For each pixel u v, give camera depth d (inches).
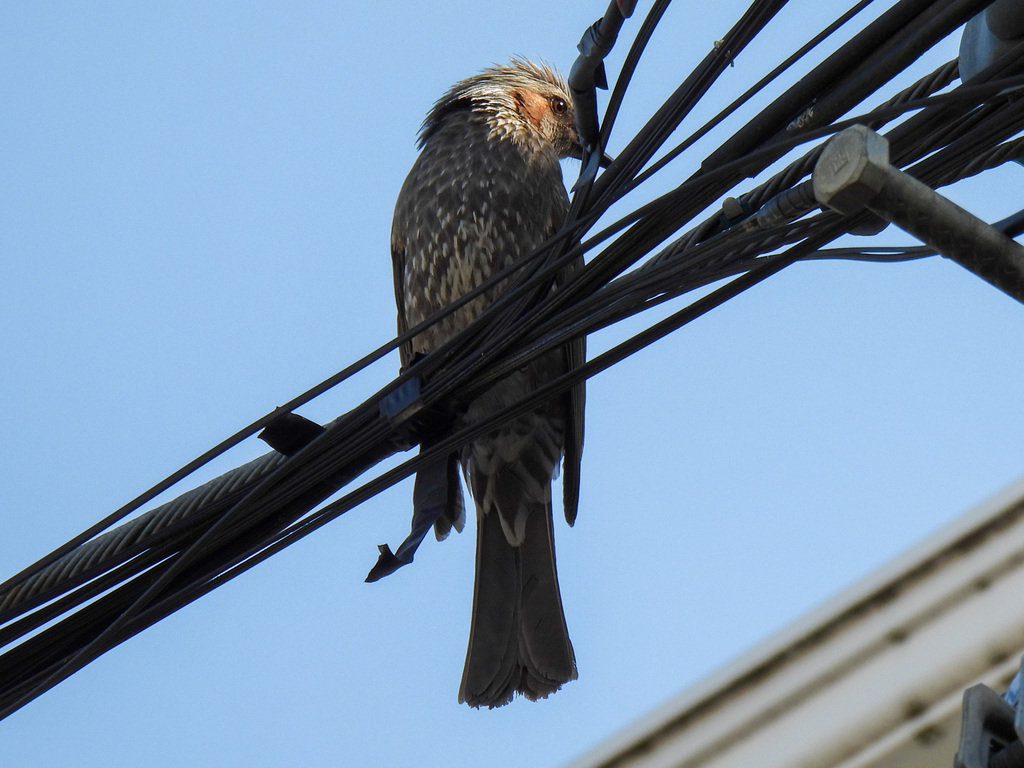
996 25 216.4
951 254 167.6
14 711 289.3
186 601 287.3
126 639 287.9
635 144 267.6
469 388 299.7
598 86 284.5
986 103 227.9
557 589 444.5
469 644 433.1
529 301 292.8
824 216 233.1
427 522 297.7
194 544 295.3
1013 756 145.3
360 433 302.2
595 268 278.2
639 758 161.3
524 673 423.8
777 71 239.1
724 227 263.6
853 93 229.9
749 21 249.6
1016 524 157.9
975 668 157.2
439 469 309.7
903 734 158.4
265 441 304.3
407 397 298.7
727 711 160.6
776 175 252.2
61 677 288.4
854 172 161.0
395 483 283.1
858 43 226.2
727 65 254.2
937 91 256.1
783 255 232.5
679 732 160.9
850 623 161.0
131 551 308.0
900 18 221.1
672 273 265.4
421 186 491.8
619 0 261.6
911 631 159.6
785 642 161.2
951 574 159.2
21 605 309.1
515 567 449.7
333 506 285.0
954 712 157.3
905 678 158.4
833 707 159.0
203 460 284.4
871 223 227.8
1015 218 178.4
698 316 244.8
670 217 266.1
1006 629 156.4
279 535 287.6
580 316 281.7
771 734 159.6
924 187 163.2
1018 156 236.5
